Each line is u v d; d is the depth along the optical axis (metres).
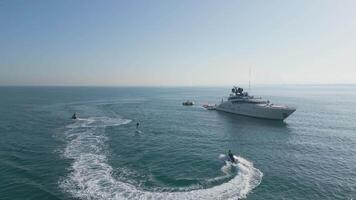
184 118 90.25
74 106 123.44
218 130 69.12
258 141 57.09
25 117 84.62
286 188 31.86
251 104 93.88
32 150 46.22
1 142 51.59
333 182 34.03
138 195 29.41
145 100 176.38
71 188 30.91
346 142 57.00
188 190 30.81
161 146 51.06
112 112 104.00
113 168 37.91
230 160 42.19
